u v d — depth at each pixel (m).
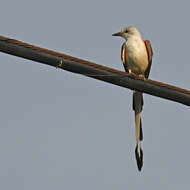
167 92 10.93
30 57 10.47
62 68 10.70
